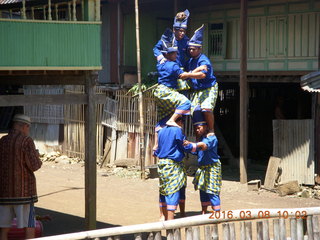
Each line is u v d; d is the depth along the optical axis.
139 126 16.48
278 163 13.54
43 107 19.78
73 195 12.57
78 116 18.36
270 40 15.88
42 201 11.79
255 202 11.95
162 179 7.85
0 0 22.58
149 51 19.42
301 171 13.70
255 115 18.56
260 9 16.09
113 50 18.61
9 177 6.53
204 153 8.34
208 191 8.44
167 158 7.80
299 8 15.19
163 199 8.23
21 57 6.84
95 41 7.41
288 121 13.88
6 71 7.17
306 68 15.06
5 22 6.71
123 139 17.09
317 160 13.48
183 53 8.02
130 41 18.83
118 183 14.43
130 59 18.83
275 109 17.06
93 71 7.57
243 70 14.08
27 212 6.67
